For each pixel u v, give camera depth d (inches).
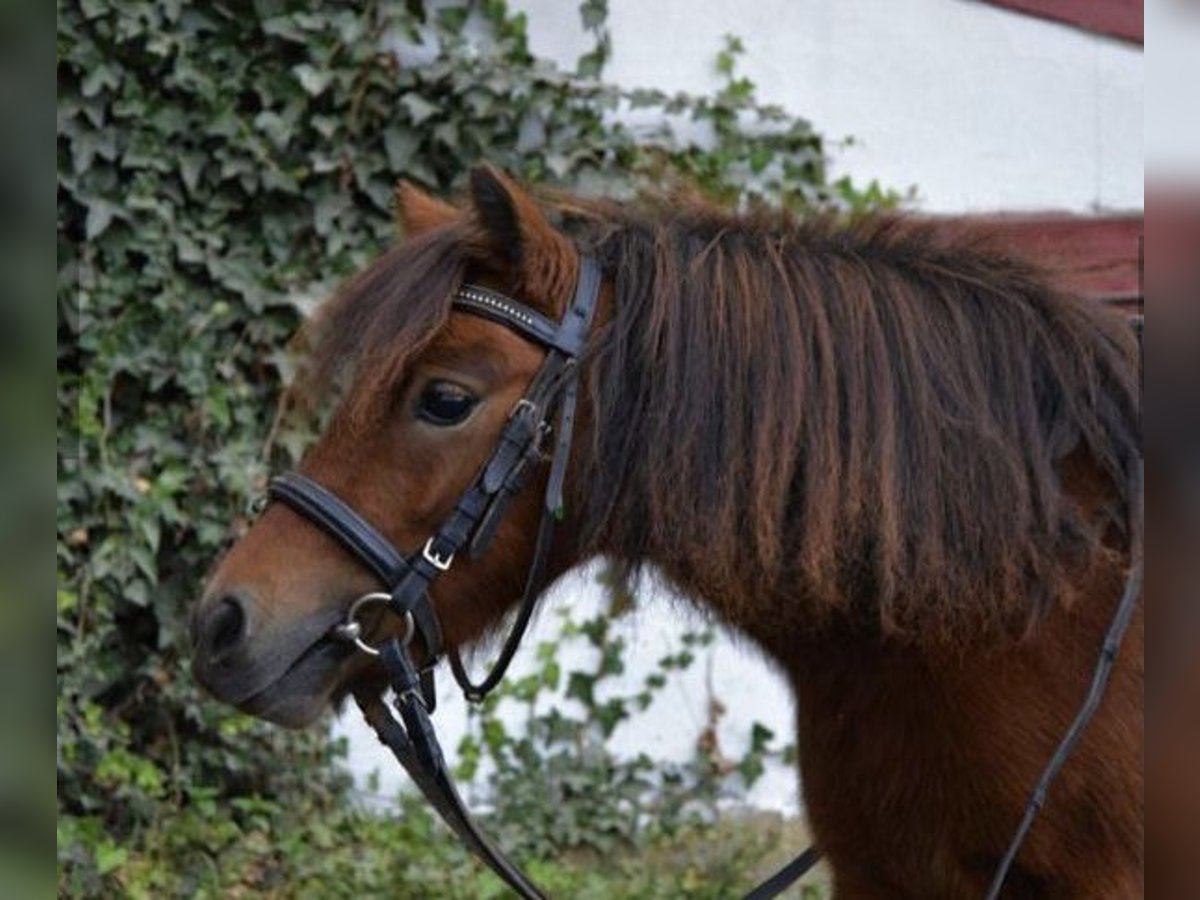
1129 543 110.0
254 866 207.8
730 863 217.0
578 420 108.1
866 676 110.3
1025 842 107.6
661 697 234.1
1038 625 107.1
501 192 107.6
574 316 108.6
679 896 209.6
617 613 117.8
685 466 105.7
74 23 208.5
